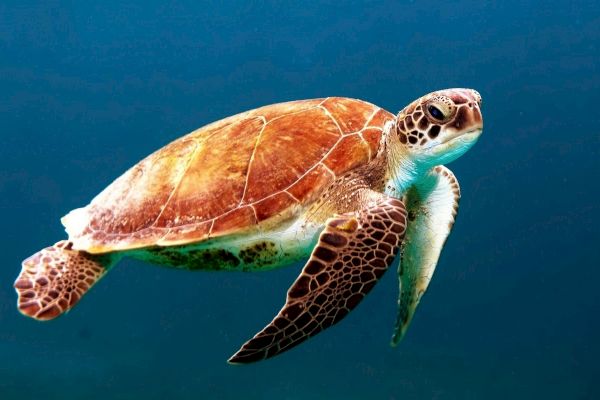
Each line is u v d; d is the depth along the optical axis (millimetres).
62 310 4309
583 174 33906
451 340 24984
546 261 30953
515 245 32375
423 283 5000
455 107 4074
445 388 18578
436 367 20891
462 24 42719
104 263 4742
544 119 35562
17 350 19469
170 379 17359
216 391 16688
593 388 18984
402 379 19281
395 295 27359
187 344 22578
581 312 26594
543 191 34438
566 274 29750
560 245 31688
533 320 26625
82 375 16844
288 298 3449
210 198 4172
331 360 21125
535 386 19219
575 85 35031
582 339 23875
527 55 38219
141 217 4344
